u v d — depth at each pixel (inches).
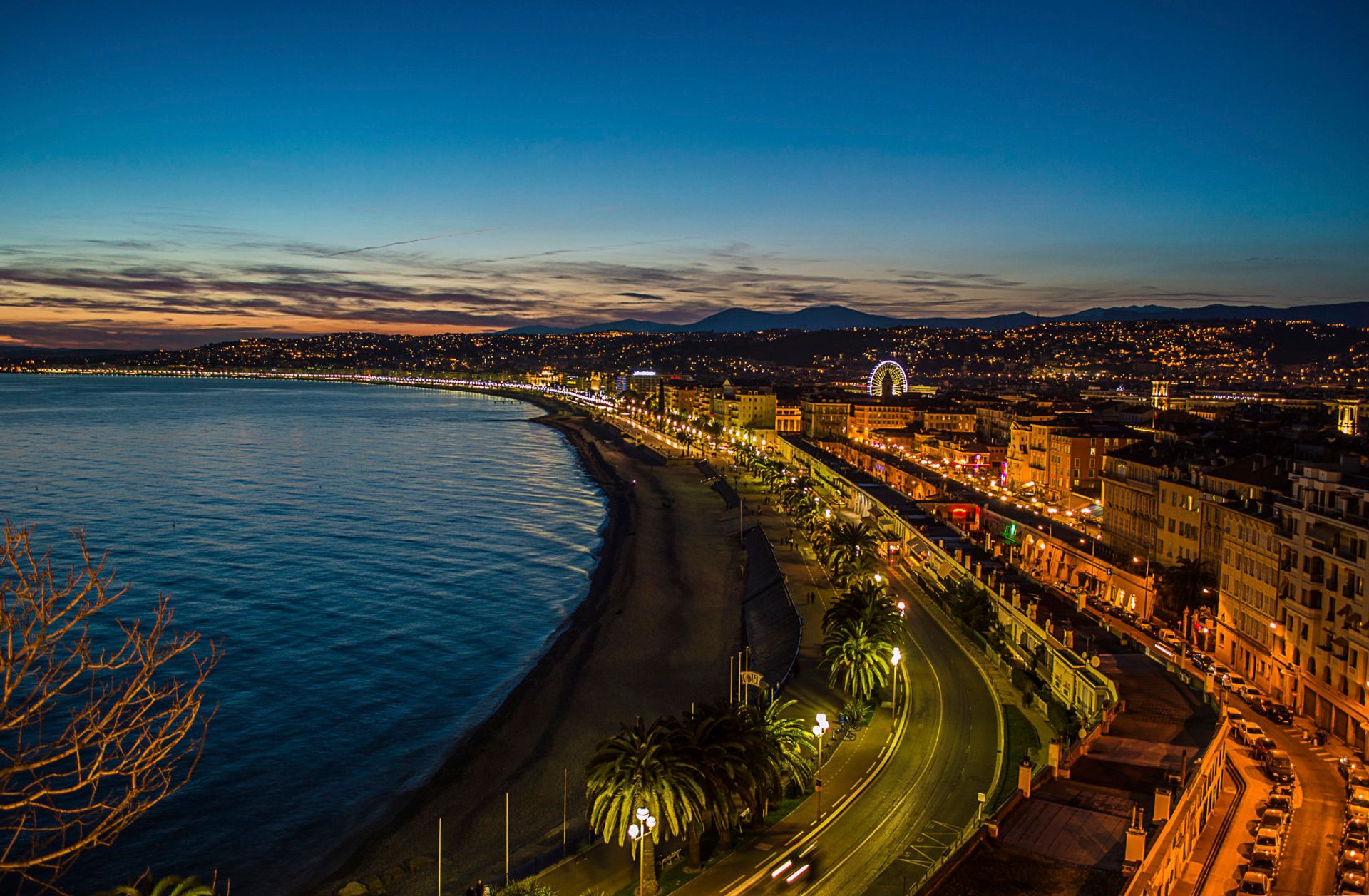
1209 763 2444.6
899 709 3282.5
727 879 2235.5
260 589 5851.4
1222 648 3944.4
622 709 4020.7
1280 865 2175.2
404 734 3836.1
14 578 5639.8
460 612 5541.3
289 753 3609.7
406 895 2603.3
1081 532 5861.2
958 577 4731.8
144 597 5521.7
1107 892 1785.2
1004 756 2844.5
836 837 2412.6
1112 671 3137.3
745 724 2492.6
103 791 3216.0
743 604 5659.5
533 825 3021.7
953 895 1776.6
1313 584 3284.9
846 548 5118.1
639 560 6815.9
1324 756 2913.4
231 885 2731.3
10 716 741.3
